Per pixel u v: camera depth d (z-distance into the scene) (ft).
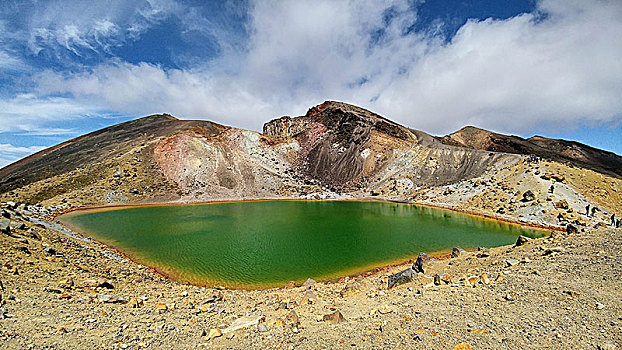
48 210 201.16
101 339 30.37
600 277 45.37
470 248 120.37
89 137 429.38
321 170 369.09
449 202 242.99
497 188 225.97
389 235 143.23
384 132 396.37
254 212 217.97
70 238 98.94
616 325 31.42
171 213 210.38
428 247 122.01
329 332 34.68
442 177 299.17
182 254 108.17
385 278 74.95
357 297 54.60
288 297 60.80
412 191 293.23
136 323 36.45
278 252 112.47
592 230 74.69
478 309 39.52
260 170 348.79
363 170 358.43
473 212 210.79
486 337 30.81
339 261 102.68
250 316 42.29
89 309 39.40
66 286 48.39
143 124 459.32
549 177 204.54
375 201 286.05
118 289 55.77
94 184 266.98
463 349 28.07
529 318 35.09
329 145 395.55
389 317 39.06
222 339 32.83
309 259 104.37
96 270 67.87
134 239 129.90
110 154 326.44
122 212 213.87
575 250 60.13
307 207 247.09
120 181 279.28
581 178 205.46
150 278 76.33
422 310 40.98
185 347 30.32
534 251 66.54
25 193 238.27
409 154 359.66
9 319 31.35
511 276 52.01
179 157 329.52
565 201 176.24
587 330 31.01
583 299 38.91
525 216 179.32
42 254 63.62
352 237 138.31
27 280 46.42
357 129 402.72
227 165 340.18
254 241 128.98
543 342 29.37
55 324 32.40
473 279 53.98
